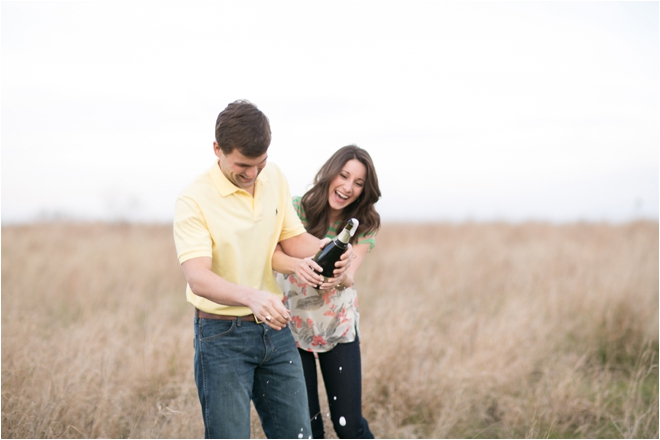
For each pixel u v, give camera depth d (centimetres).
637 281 584
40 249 915
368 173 276
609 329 490
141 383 357
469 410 369
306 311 274
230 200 218
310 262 229
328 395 278
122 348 409
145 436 304
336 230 288
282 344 230
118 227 1332
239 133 199
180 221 213
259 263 227
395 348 394
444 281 681
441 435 335
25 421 295
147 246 958
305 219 288
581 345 476
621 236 1019
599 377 417
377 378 374
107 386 334
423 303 546
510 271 745
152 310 554
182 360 402
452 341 456
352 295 281
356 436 272
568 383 380
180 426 305
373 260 846
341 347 275
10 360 342
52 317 529
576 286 589
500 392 382
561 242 947
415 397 368
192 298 226
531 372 415
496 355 407
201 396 218
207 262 207
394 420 351
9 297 559
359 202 284
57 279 677
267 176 236
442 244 1036
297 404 229
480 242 1046
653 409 353
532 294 589
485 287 661
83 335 408
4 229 1133
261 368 229
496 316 515
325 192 277
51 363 349
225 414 211
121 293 632
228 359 215
